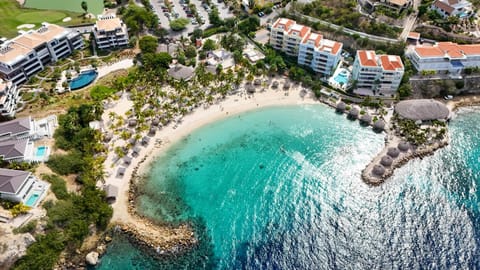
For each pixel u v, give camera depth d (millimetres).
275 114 179625
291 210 140000
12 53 181750
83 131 156500
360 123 174250
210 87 189625
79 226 124500
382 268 121500
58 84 186000
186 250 126562
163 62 195625
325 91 188125
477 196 142625
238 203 142375
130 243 127188
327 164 156500
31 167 138750
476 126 172875
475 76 190500
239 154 161000
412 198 142250
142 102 173750
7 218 121875
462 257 123438
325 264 123250
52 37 196500
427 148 160625
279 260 124438
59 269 118438
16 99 172125
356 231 132250
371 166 153750
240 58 199625
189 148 162500
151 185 147125
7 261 113625
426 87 187125
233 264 123188
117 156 155375
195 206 140875
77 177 142875
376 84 185125
